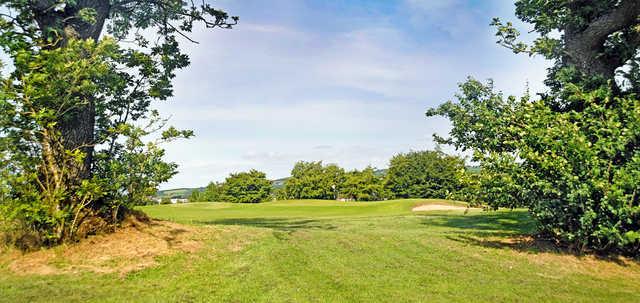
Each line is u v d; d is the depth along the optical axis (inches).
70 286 255.1
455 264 338.0
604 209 321.7
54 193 308.8
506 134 382.0
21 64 288.7
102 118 397.1
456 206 1435.8
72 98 333.4
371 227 648.4
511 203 367.2
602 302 251.8
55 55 294.8
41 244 322.0
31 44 311.4
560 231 355.3
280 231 482.6
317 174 3560.5
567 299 255.4
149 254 325.4
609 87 375.2
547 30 444.1
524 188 342.0
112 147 382.3
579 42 423.5
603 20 400.8
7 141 295.4
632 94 358.3
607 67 430.9
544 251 377.1
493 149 397.4
